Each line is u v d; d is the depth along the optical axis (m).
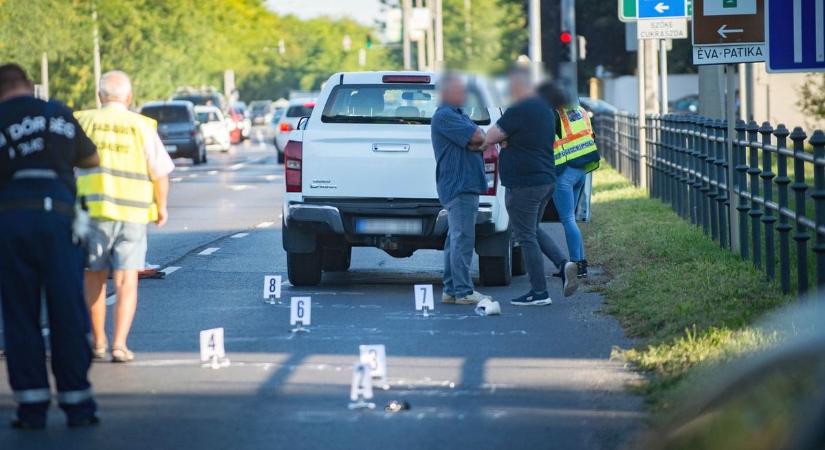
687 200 57.34
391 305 37.06
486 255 40.28
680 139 58.84
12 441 21.17
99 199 27.97
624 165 89.75
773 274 37.06
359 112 41.16
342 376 26.70
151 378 26.58
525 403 23.92
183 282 42.56
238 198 82.25
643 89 76.88
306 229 40.00
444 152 36.00
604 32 187.00
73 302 22.02
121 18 189.62
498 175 39.31
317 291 40.22
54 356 22.14
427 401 24.20
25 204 21.77
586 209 47.59
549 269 45.69
